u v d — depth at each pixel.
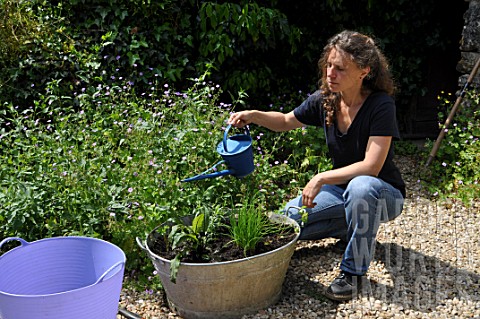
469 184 4.90
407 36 6.73
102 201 3.76
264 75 6.15
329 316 3.29
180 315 3.32
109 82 5.49
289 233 3.48
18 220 3.61
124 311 3.28
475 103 5.70
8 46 5.40
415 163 5.95
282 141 5.50
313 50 6.48
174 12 5.73
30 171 4.05
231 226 3.55
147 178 3.99
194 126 4.48
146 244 3.26
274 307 3.37
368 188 3.31
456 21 6.71
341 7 6.35
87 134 4.53
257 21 5.62
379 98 3.40
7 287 2.90
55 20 5.59
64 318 2.55
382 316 3.26
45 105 5.34
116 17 5.64
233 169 3.52
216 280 3.09
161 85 5.65
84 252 3.06
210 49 5.67
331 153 3.68
